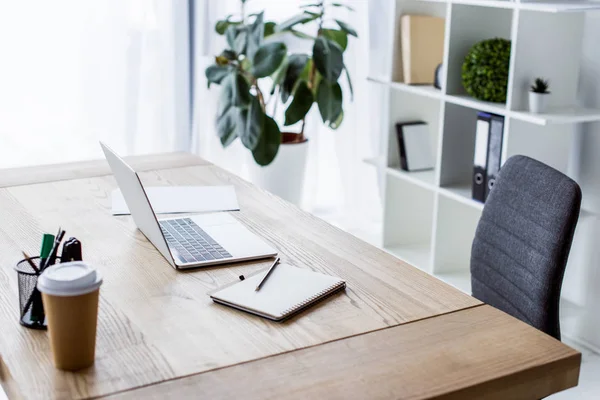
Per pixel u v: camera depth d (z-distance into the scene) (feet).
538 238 5.78
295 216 6.31
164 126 11.96
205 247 5.52
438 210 10.25
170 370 3.94
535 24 8.55
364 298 4.82
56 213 6.21
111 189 6.83
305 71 11.89
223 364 4.01
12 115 11.09
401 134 11.00
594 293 9.32
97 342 4.20
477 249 6.50
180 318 4.51
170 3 11.48
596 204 9.18
